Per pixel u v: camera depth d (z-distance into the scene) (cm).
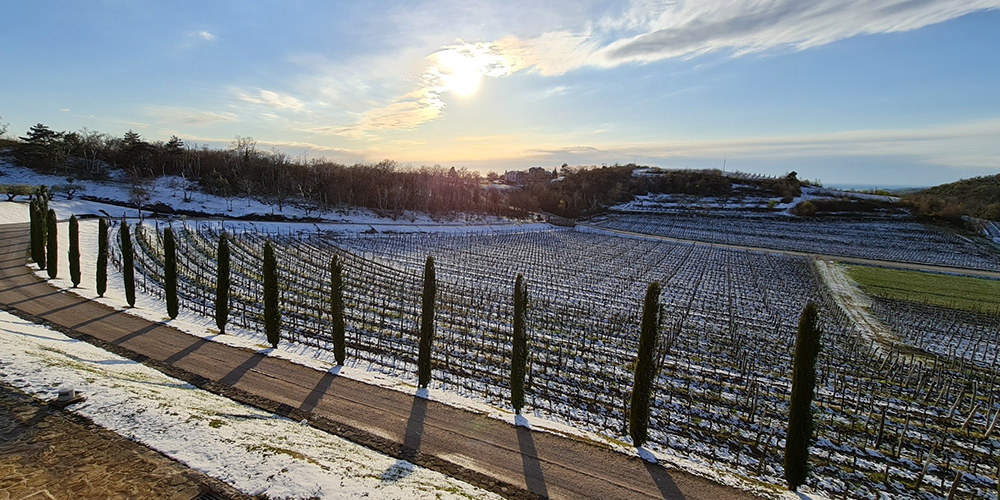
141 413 1269
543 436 1557
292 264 4522
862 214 10688
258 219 7038
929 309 4391
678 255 7438
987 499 1544
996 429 2019
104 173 7775
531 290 4409
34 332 2033
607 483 1326
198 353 2036
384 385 1850
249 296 3253
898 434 1923
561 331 3025
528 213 11925
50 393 1299
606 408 1981
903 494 1534
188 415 1315
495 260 6047
